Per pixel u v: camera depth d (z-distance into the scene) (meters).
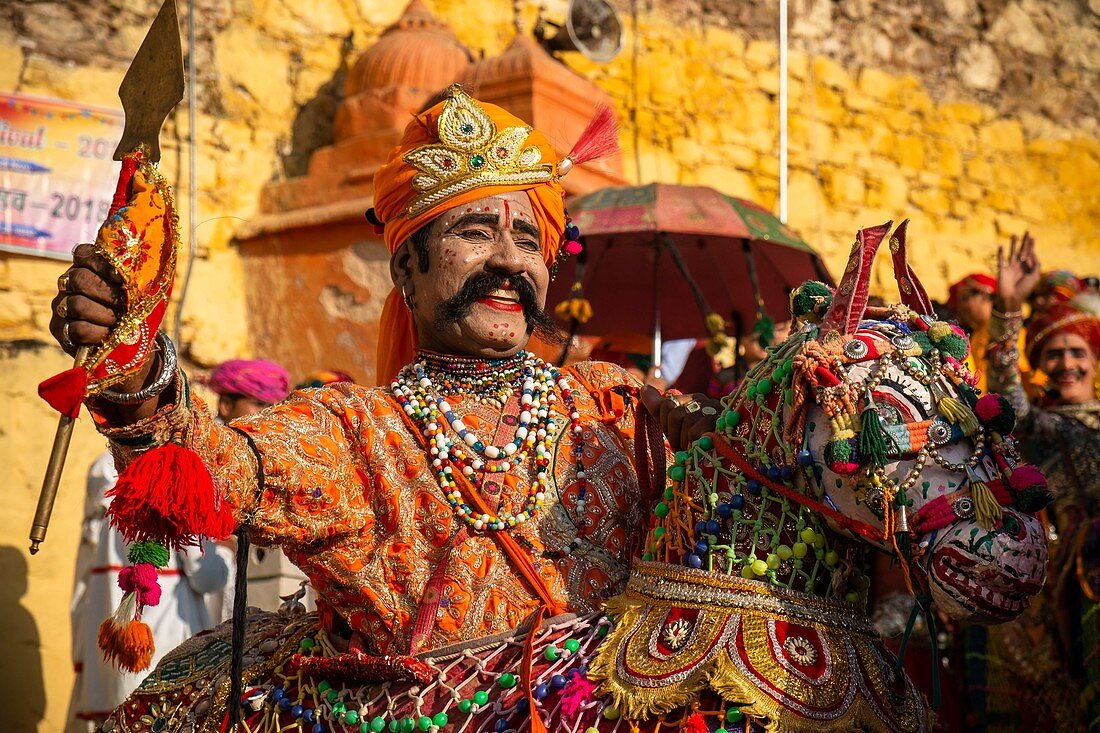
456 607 2.08
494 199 2.27
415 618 2.09
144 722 2.27
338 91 6.02
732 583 1.89
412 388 2.25
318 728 2.09
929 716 1.98
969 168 8.10
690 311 4.49
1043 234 8.27
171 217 1.90
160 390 1.84
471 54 5.89
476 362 2.27
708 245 4.38
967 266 7.95
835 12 7.82
